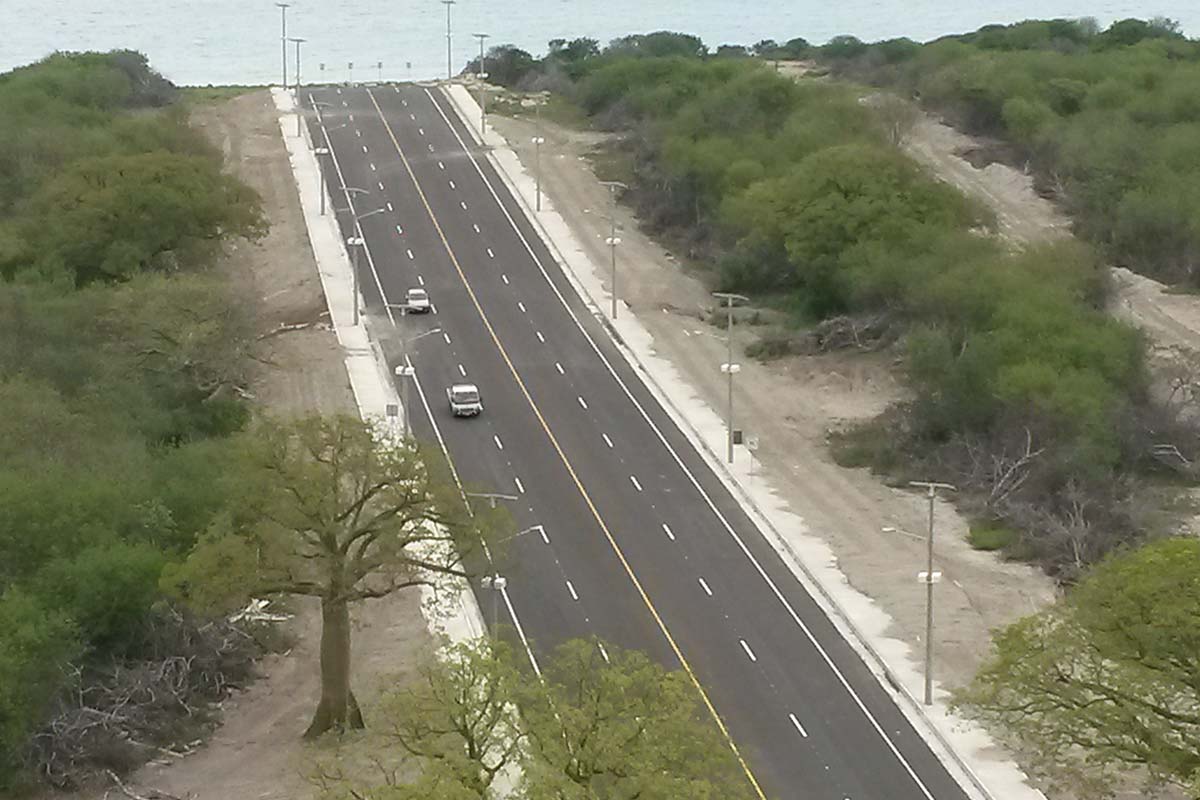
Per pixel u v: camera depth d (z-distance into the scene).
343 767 77.56
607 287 156.38
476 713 68.50
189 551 88.75
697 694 86.94
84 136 175.62
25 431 100.94
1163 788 75.56
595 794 60.34
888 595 98.19
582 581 100.31
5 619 79.38
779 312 151.00
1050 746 73.62
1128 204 169.00
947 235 146.50
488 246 167.00
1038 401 115.75
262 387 131.50
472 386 127.81
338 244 166.50
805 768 79.81
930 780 78.62
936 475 116.12
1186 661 69.00
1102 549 102.50
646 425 125.31
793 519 109.12
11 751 76.50
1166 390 126.44
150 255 144.88
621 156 199.25
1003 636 73.12
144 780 78.62
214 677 87.12
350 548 90.19
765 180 164.75
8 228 146.88
